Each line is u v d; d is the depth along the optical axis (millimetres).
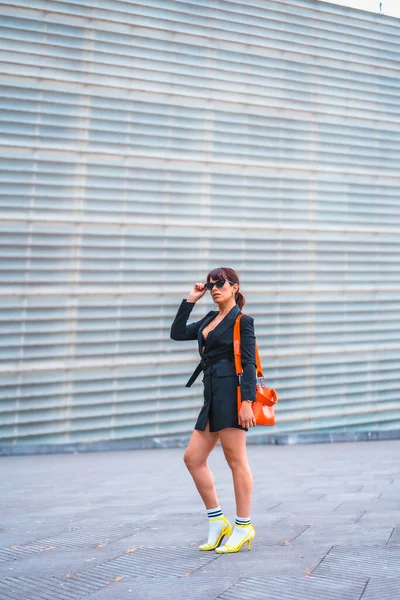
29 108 10719
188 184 11867
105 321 11133
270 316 12461
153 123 11609
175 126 11789
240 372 3443
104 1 11258
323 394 12805
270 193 12578
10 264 10547
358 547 3418
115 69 11328
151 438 11375
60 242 10875
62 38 10961
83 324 10969
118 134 11328
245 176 12359
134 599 2596
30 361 10594
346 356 13094
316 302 12898
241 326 3471
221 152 12156
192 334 3770
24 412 10500
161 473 7992
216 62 12164
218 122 12148
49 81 10859
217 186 12109
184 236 11805
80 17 11086
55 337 10781
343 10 13477
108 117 11258
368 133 13617
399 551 3297
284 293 12617
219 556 3316
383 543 3502
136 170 11461
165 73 11719
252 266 12359
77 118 11039
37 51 10781
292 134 12828
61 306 10844
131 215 11391
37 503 5543
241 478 3461
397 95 14008
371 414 13219
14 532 4180
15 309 10555
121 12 11383
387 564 3033
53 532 4152
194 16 11992
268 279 12484
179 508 5066
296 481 6879
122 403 11180
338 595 2549
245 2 12453
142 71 11539
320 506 5000
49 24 10883
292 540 3680
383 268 13617
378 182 13688
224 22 12258
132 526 4273
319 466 8547
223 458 10148
